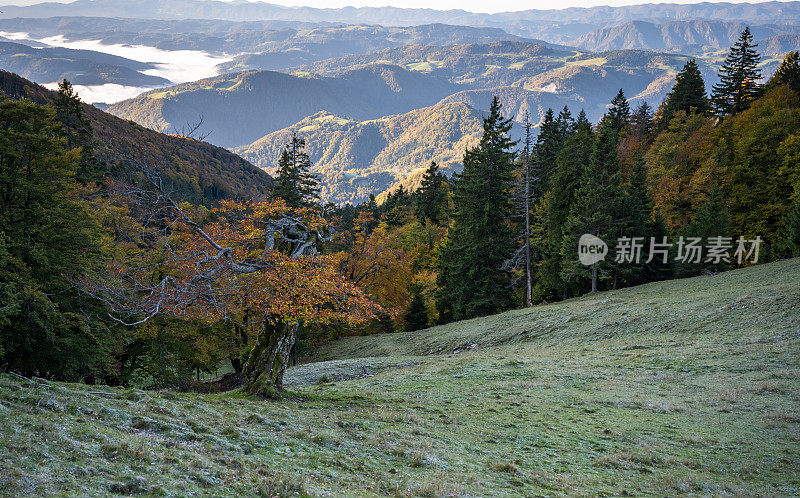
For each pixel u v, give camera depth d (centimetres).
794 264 3962
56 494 617
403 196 11931
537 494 985
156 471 777
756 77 8538
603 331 3400
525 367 2683
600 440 1508
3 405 938
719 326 2927
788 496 1102
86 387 1288
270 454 1022
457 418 1703
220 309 1608
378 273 5456
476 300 4984
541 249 5216
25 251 2166
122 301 1789
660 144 7538
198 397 1506
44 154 2338
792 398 1859
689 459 1352
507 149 5059
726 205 6097
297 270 1784
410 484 931
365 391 2266
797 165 5481
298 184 4550
